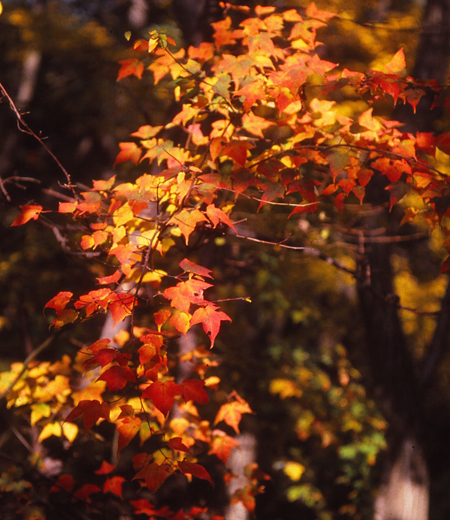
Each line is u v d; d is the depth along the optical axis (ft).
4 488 8.30
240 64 6.33
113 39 23.16
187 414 8.49
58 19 24.93
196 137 7.14
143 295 8.18
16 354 19.38
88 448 10.43
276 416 20.48
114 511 9.25
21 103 27.96
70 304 9.17
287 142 6.93
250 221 11.12
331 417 18.08
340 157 6.19
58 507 8.38
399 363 15.71
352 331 23.15
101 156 29.07
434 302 24.57
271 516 22.09
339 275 21.30
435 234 18.54
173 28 18.45
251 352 18.53
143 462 5.22
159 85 11.17
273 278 16.85
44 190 8.71
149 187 6.19
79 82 27.37
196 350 8.82
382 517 16.51
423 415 16.35
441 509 28.60
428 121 14.24
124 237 6.38
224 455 7.91
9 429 9.57
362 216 13.10
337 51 19.29
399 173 6.41
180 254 13.33
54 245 17.54
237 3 9.65
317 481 24.31
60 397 8.04
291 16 7.27
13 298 17.31
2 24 27.58
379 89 6.42
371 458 18.16
